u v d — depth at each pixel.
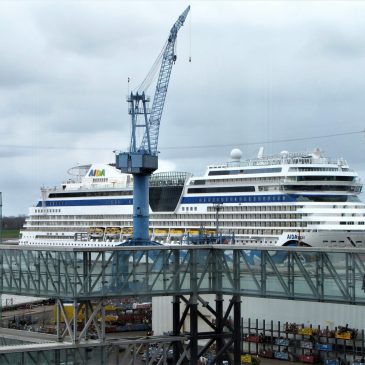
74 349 67.38
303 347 102.31
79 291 68.06
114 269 69.44
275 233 176.50
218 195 189.25
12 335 79.69
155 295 71.06
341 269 65.56
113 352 90.12
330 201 175.50
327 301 65.94
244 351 106.38
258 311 106.81
